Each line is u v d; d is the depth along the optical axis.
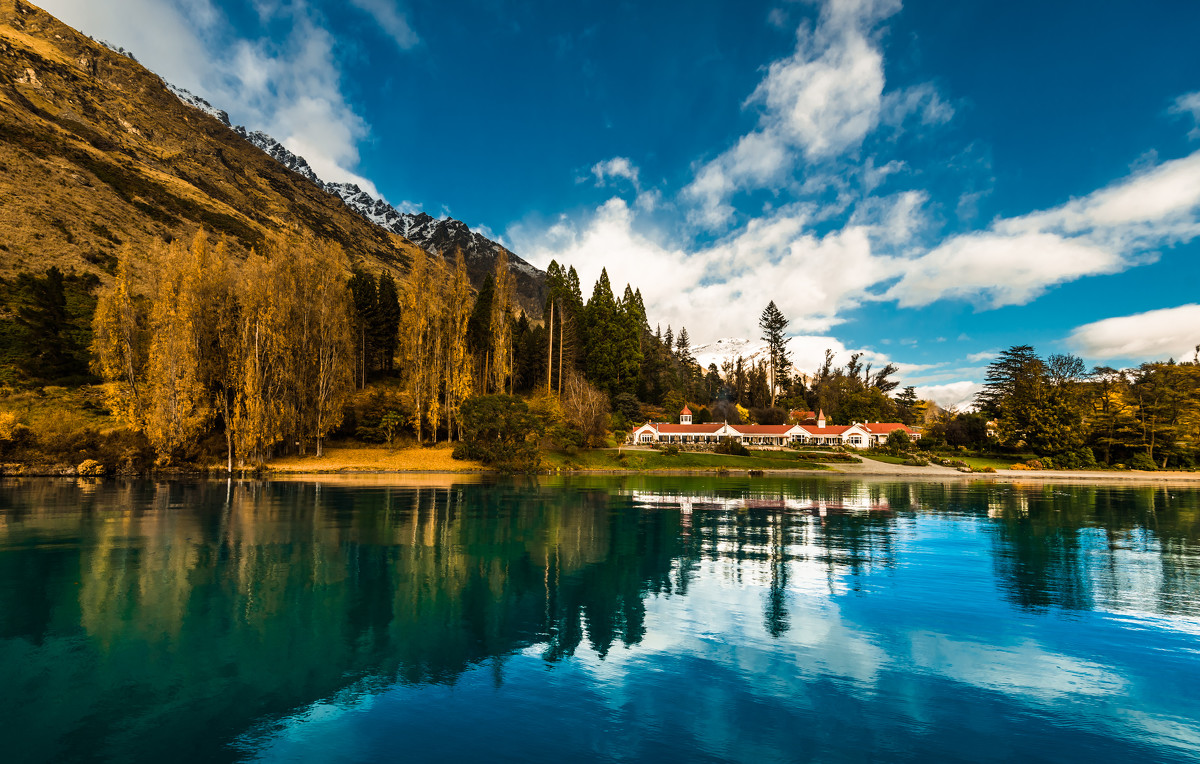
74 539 21.31
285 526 24.50
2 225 89.81
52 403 60.72
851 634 12.08
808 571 17.66
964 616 13.41
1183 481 69.31
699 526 26.33
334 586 15.25
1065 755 7.53
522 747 7.53
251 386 53.28
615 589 15.34
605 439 80.25
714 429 112.44
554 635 11.82
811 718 8.42
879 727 8.18
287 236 64.50
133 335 55.16
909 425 147.62
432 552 19.61
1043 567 18.72
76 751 7.36
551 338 97.38
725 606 13.95
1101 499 43.78
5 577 15.81
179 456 52.72
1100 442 90.69
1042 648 11.44
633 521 27.47
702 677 9.85
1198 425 88.06
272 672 9.89
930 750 7.57
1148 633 12.39
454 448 66.12
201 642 11.21
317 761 7.16
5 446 49.16
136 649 10.83
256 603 13.67
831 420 142.62
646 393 127.38
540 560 18.66
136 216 120.38
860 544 22.39
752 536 23.84
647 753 7.40
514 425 62.38
